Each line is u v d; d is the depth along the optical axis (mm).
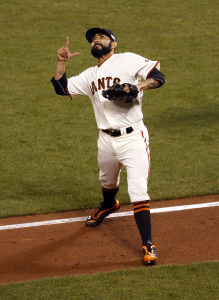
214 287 16500
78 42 52250
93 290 16531
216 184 26109
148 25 56781
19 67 46750
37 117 37000
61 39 53156
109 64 19203
